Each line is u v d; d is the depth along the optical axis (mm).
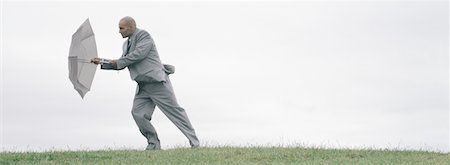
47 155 14398
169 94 15680
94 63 15383
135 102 15812
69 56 15297
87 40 15367
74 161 13891
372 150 15312
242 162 13727
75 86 15336
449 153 15156
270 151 14836
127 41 15695
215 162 13695
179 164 13477
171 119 15734
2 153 14695
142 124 15688
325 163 13578
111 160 13930
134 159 14000
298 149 15148
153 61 15516
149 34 15523
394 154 14844
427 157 14516
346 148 15531
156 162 13633
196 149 15180
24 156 14305
